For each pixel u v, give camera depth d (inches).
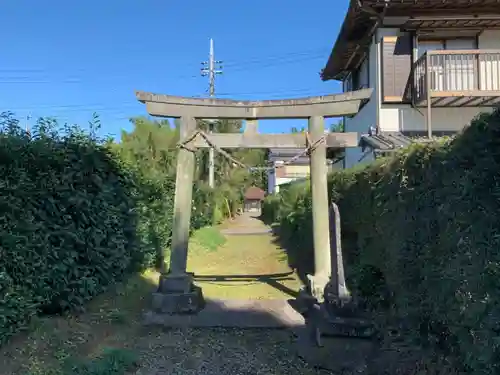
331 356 177.0
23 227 171.0
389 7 460.4
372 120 526.6
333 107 288.7
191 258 468.8
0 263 159.2
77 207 210.1
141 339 203.0
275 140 294.7
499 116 109.1
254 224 1093.8
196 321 235.3
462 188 123.3
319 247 287.3
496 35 492.7
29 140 187.8
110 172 257.3
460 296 121.1
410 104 493.4
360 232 277.1
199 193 691.4
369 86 553.0
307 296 269.6
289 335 213.8
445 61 454.9
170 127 639.8
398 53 494.6
